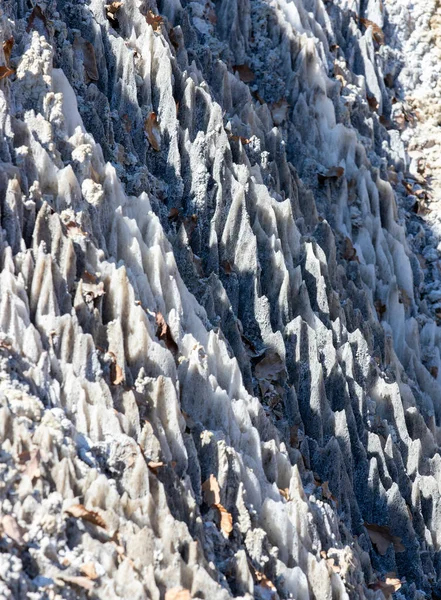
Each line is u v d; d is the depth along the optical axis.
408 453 24.16
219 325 21.27
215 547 15.76
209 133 24.09
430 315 31.80
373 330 26.88
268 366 21.97
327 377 22.98
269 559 16.33
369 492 22.20
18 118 19.27
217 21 32.44
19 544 13.02
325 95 32.31
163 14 29.14
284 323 23.19
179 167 23.62
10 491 13.60
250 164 25.95
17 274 16.53
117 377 16.34
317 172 30.41
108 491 14.31
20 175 17.94
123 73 23.89
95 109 22.05
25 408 14.54
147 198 20.52
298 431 21.48
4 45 19.73
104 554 13.62
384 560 21.53
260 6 33.12
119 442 15.22
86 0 25.05
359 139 33.47
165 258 19.64
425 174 37.00
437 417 28.48
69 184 18.41
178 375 17.83
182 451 16.38
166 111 24.14
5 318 15.54
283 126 31.27
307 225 27.77
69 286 17.06
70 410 15.45
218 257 23.16
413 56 40.34
